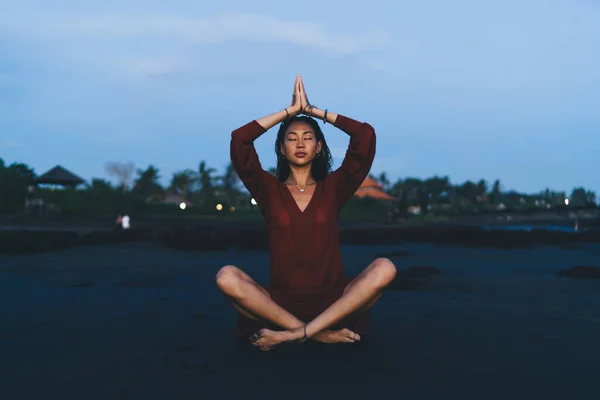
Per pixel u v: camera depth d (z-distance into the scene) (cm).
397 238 1420
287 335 222
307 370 203
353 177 269
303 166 270
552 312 337
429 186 8900
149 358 220
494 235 1408
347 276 599
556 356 224
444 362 214
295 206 255
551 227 2850
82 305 360
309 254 251
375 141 267
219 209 5609
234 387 182
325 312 229
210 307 353
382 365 209
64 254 915
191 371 202
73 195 4197
